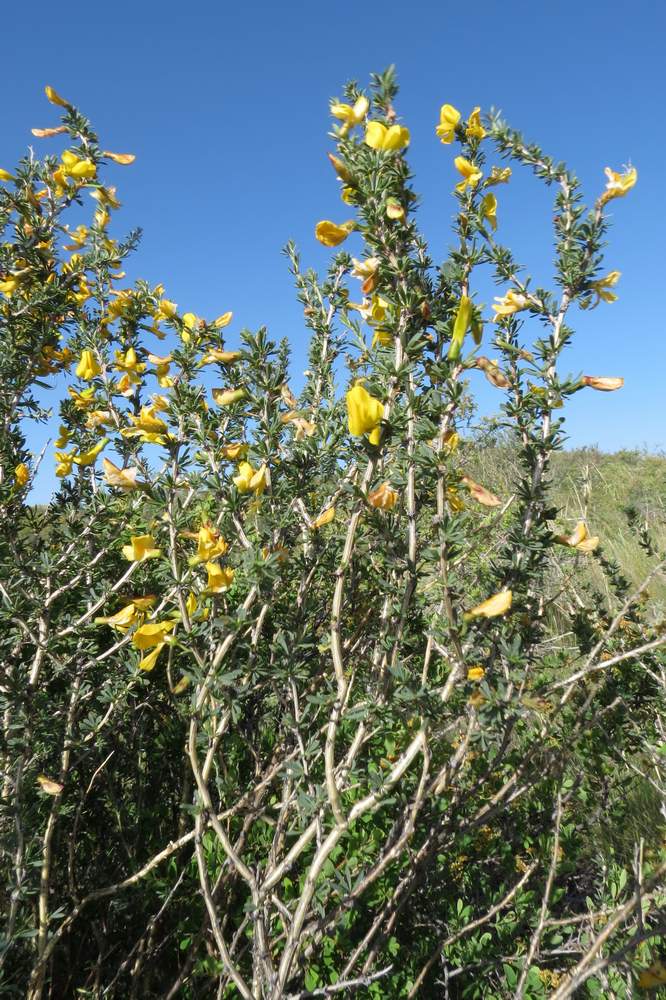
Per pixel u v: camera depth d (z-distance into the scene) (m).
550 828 2.07
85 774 2.02
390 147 1.36
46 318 2.29
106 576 2.21
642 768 2.26
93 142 2.35
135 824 2.01
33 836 1.62
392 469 1.52
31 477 2.15
